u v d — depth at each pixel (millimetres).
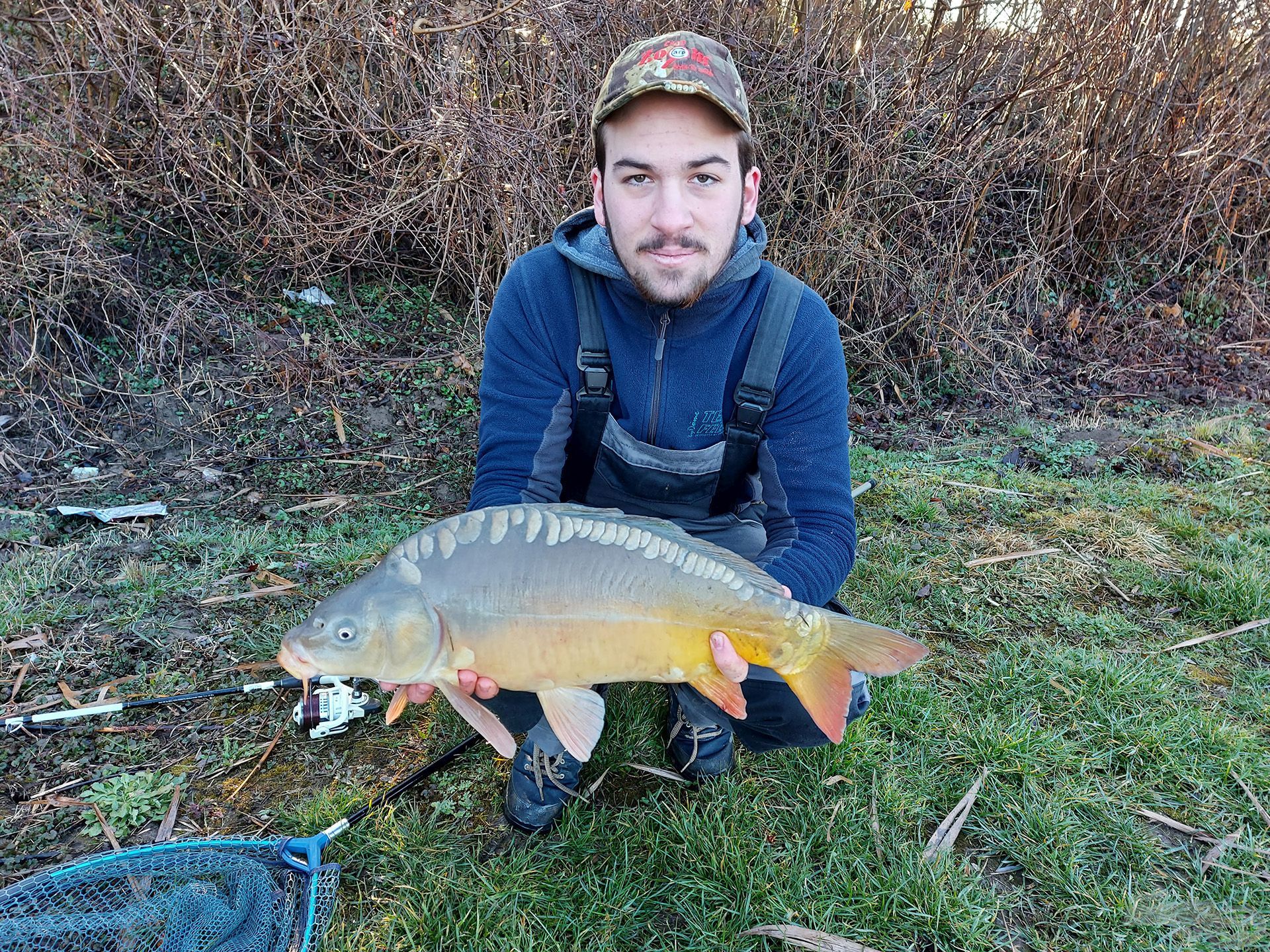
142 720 1193
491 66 2416
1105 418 2691
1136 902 981
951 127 2945
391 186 2541
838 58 2840
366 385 2297
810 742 1076
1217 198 3371
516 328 1066
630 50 932
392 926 919
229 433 2078
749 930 933
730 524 1147
